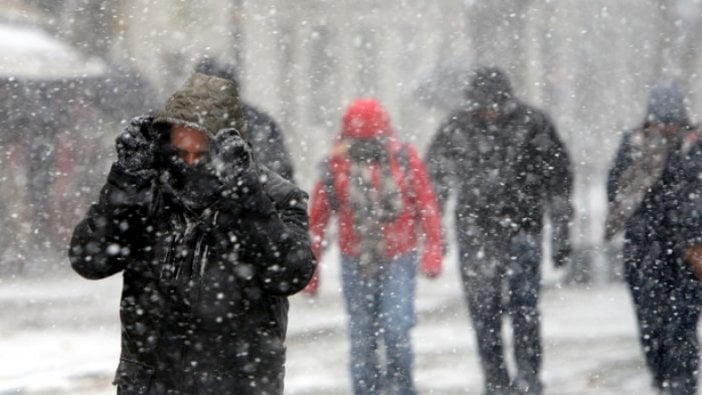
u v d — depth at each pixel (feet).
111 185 37.11
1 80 131.23
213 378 37.65
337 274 136.36
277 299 38.17
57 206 127.03
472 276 69.51
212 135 36.65
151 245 37.65
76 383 74.64
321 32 284.82
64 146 129.59
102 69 138.51
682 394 67.51
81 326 94.79
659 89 69.46
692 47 255.50
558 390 71.72
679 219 67.67
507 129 69.92
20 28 153.79
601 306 106.42
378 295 66.69
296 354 83.30
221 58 68.80
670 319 67.51
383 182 67.26
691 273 67.51
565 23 265.75
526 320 69.36
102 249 37.60
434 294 116.16
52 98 131.75
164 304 37.55
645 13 260.62
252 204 36.70
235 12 261.24
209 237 37.32
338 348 85.71
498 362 69.10
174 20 239.50
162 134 37.19
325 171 67.62
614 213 68.85
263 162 63.87
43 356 82.74
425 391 71.05
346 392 71.67
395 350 66.44
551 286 120.67
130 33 223.92
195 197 37.14
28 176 126.82
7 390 72.28
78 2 201.77
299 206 38.34
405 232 67.21
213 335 37.52
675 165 67.97
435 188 70.18
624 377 75.00
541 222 69.97
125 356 38.14
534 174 70.18
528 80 266.57
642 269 68.28
